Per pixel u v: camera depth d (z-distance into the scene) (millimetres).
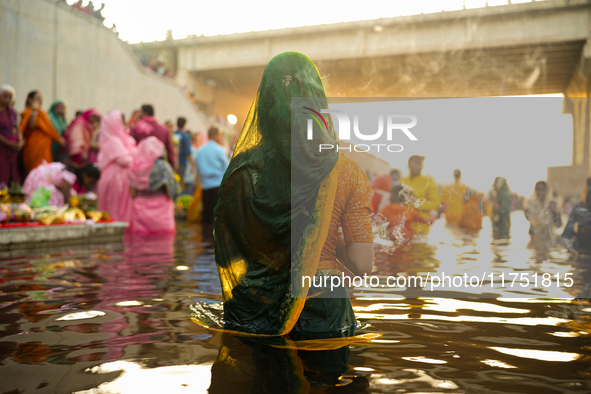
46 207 5113
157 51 21969
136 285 2676
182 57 21734
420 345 1556
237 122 20547
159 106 16984
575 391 1178
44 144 7727
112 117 7566
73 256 4039
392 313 2018
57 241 4898
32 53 11523
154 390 1175
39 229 4676
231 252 1862
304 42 14516
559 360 1412
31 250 4461
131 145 7629
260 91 1857
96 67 13789
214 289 2559
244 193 1800
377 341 1601
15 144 7078
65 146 8492
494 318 1933
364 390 1179
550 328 1780
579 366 1360
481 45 13453
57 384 1210
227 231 1878
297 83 1801
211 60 21391
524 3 12914
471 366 1358
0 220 4562
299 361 1393
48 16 11992
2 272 3145
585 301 2266
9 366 1346
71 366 1346
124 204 7410
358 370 1319
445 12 14352
